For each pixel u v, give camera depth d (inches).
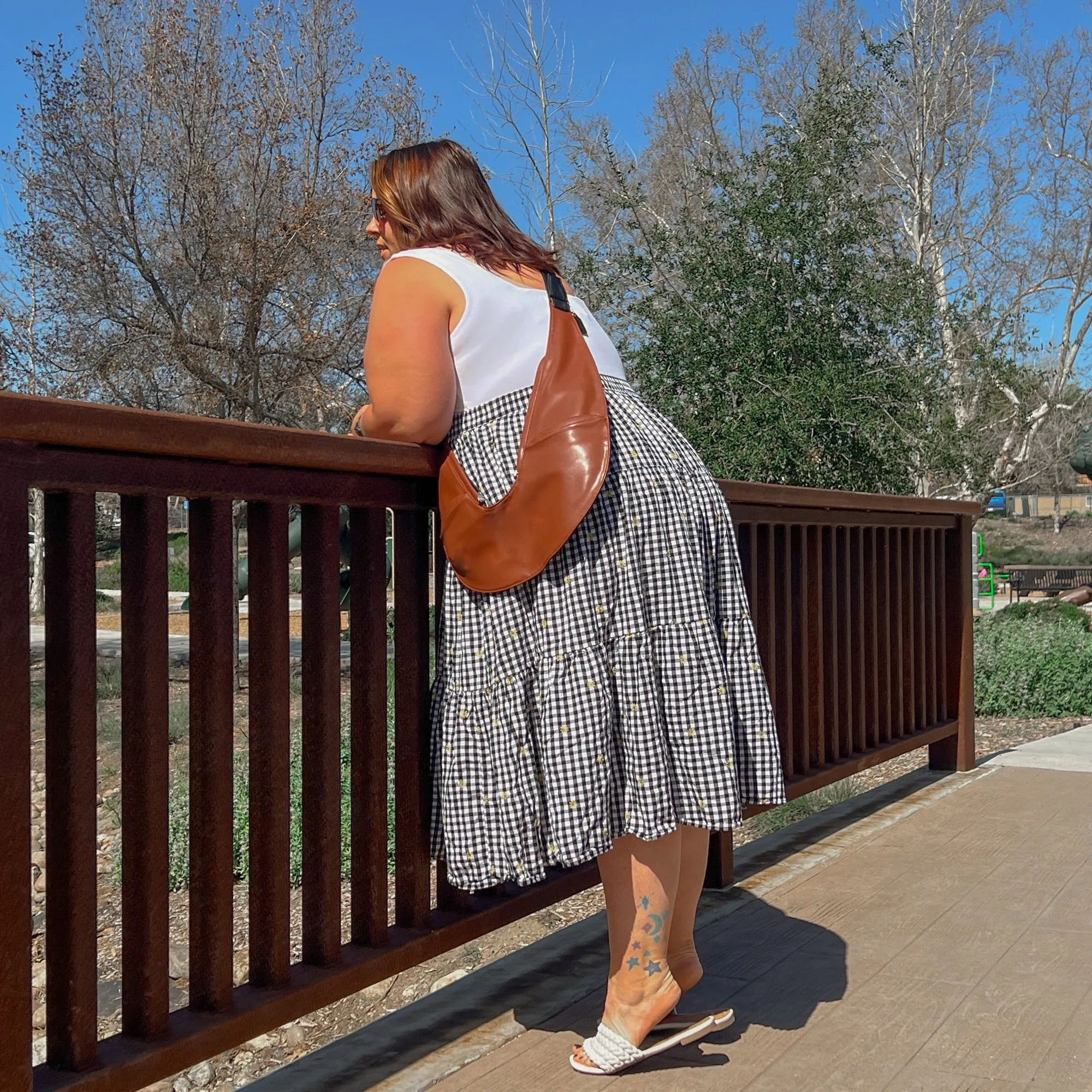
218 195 492.7
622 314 499.5
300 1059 78.0
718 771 69.4
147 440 56.8
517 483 69.6
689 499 72.8
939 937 100.4
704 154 791.7
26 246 490.0
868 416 437.4
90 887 58.4
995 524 2358.5
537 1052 78.2
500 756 70.3
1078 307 970.7
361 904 77.7
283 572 70.2
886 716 159.3
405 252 74.8
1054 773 175.8
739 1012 84.4
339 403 513.7
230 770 66.4
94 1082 57.5
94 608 58.3
